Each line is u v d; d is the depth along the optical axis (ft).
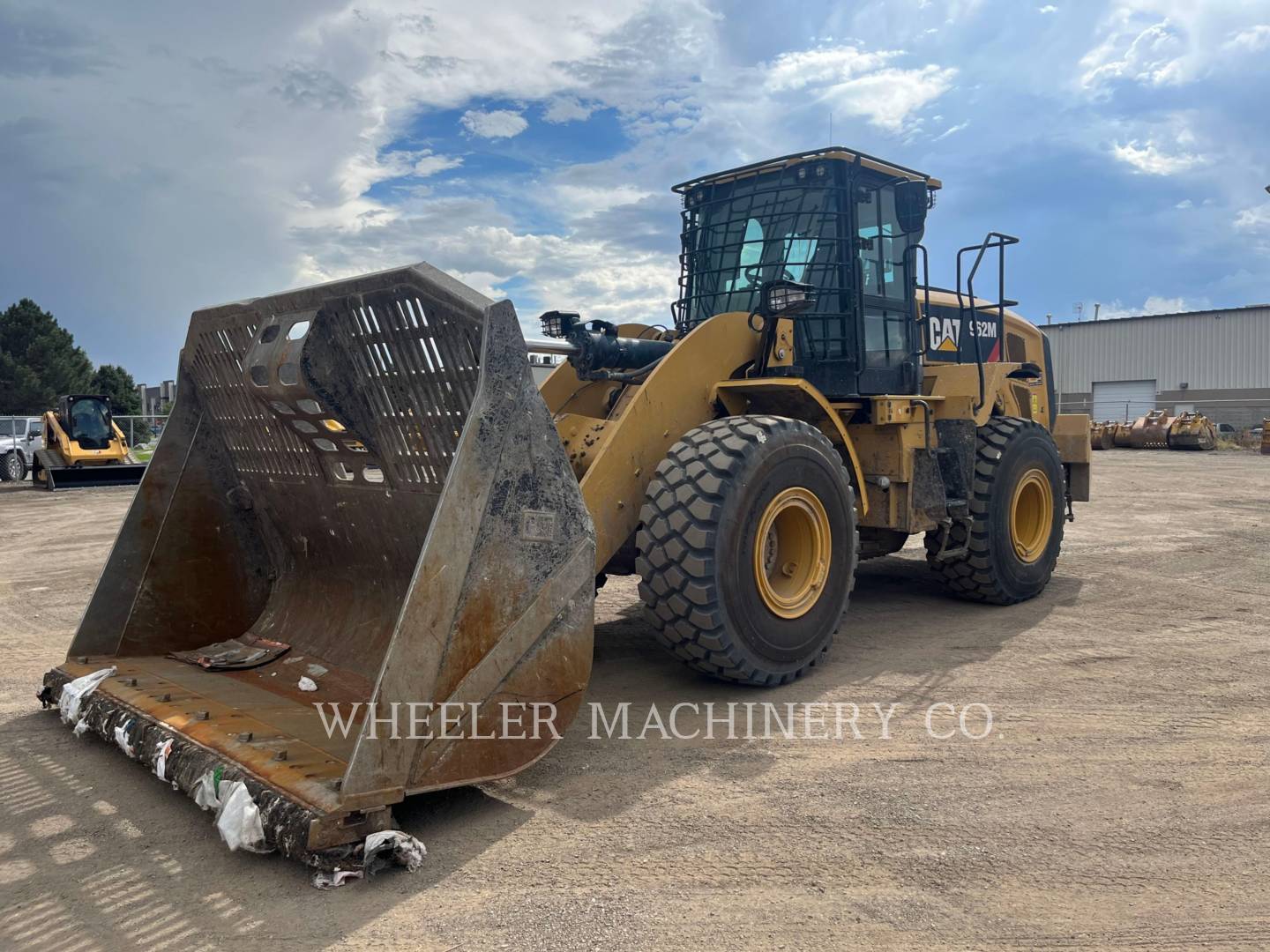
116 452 65.51
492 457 9.80
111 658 13.80
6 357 145.18
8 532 39.45
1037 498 21.15
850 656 16.39
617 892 8.38
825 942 7.57
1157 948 7.52
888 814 9.98
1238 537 30.42
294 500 14.26
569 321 15.20
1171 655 16.31
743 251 18.17
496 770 9.81
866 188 17.69
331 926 7.84
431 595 9.18
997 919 7.94
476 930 7.77
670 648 13.69
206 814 10.07
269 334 12.50
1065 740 12.22
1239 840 9.37
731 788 10.68
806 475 14.48
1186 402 141.79
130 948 7.54
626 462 13.82
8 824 9.89
